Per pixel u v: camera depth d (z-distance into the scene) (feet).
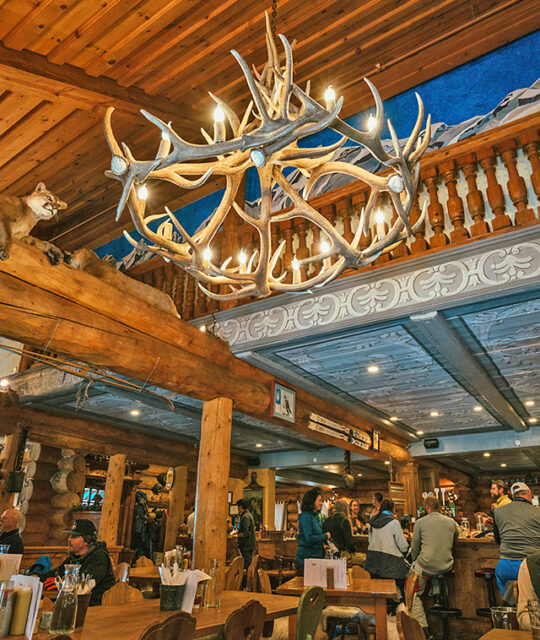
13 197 12.15
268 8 18.16
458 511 48.14
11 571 7.91
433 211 16.87
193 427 32.78
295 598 11.89
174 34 18.01
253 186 25.73
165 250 9.37
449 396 25.02
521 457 42.19
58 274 13.43
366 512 54.95
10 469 24.73
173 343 17.04
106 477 34.22
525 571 9.83
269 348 19.38
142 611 9.76
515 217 15.40
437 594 18.37
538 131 15.53
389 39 21.44
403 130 22.63
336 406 26.76
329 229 9.07
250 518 27.45
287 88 7.24
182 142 7.64
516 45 20.44
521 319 16.57
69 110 20.47
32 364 26.96
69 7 15.70
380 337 18.22
